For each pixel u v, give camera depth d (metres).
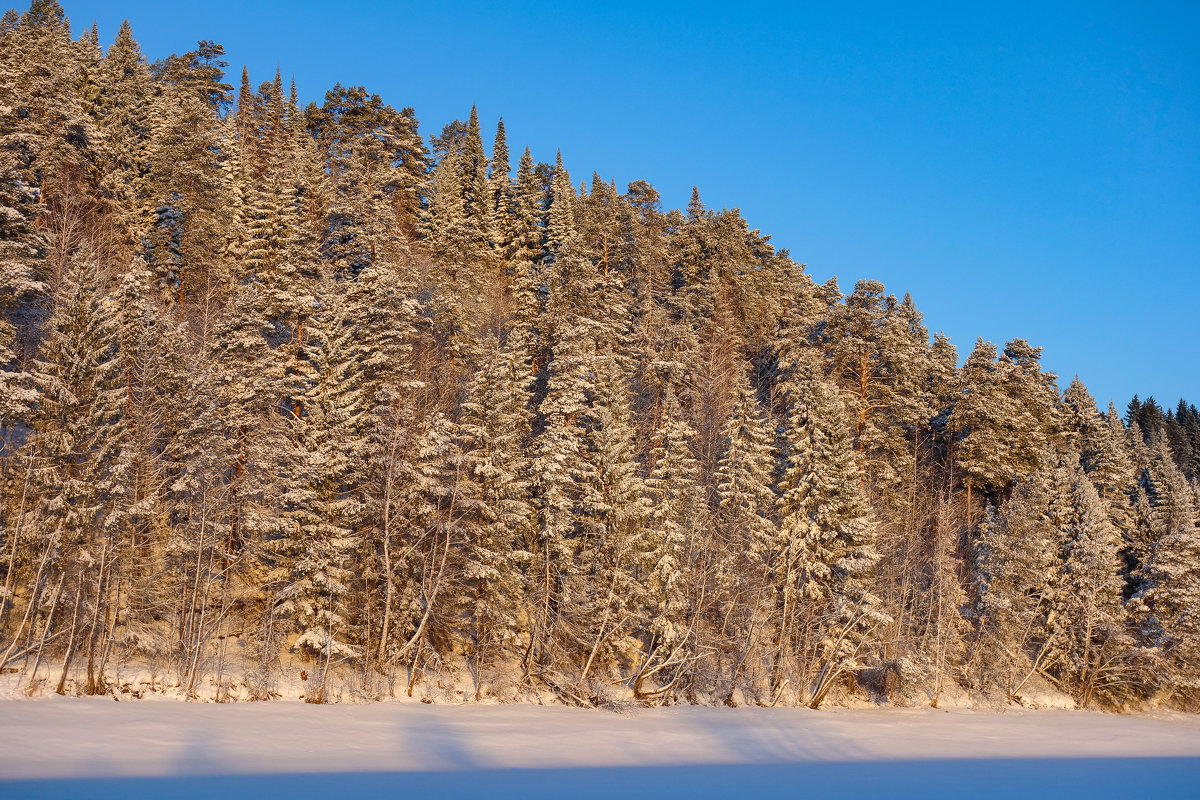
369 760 26.55
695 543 40.97
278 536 37.69
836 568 44.81
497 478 38.59
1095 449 65.69
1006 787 29.62
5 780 21.30
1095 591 52.47
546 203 81.94
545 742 31.52
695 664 41.94
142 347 35.28
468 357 51.06
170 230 52.22
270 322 47.16
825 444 45.22
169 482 35.75
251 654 36.47
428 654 38.25
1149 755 39.28
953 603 49.00
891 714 45.25
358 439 36.53
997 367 59.22
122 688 32.62
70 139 47.81
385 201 62.75
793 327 62.44
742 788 26.59
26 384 34.69
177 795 21.03
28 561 34.38
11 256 34.62
